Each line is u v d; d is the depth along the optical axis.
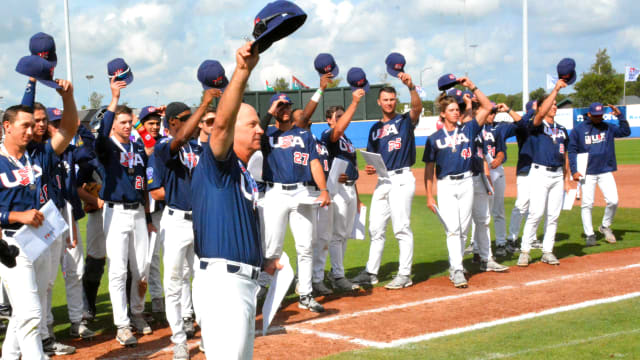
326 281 7.16
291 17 2.10
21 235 3.77
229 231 2.47
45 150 4.25
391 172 6.48
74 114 4.20
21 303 3.82
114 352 4.59
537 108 7.32
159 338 5.00
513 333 4.41
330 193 5.91
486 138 8.25
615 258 7.48
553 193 7.26
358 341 4.50
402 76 6.38
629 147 32.41
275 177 5.54
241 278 2.50
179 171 4.47
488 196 7.30
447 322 4.93
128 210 4.86
